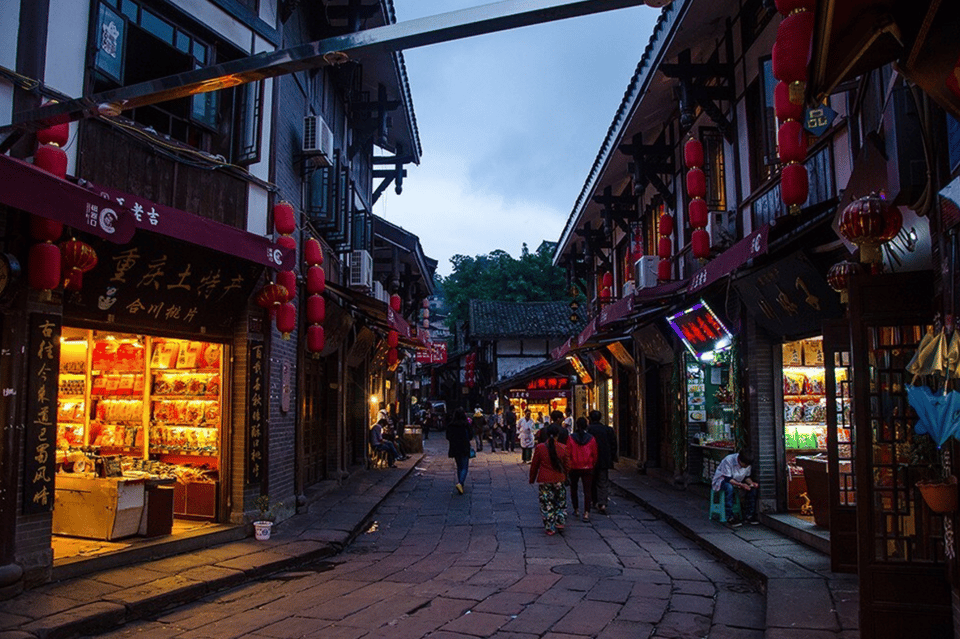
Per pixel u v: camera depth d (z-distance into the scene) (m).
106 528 7.60
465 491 14.51
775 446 9.61
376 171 19.88
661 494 12.92
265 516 8.91
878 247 5.35
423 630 5.40
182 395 9.38
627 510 11.88
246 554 7.76
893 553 5.16
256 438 9.08
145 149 7.58
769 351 9.75
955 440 4.28
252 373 9.05
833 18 2.86
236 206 8.91
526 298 41.78
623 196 17.05
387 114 15.55
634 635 5.33
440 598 6.34
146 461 8.93
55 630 5.10
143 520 7.91
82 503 7.75
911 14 3.04
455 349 44.31
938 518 5.07
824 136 7.95
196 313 8.35
